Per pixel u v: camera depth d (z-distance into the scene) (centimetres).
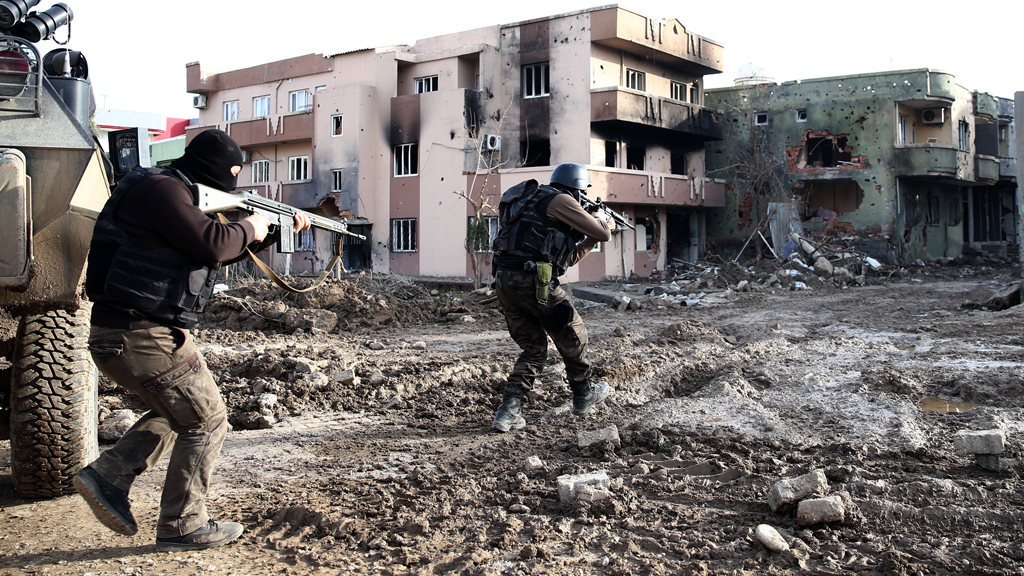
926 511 385
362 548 374
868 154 3080
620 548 364
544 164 2983
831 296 2067
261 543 381
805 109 3188
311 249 3291
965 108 3369
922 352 960
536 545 365
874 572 330
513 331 622
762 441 547
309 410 717
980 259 3347
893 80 3025
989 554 337
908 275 2809
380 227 3158
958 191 3634
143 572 344
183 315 342
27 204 406
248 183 3656
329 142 3198
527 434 601
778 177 3228
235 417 680
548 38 2864
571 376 617
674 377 800
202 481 368
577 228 566
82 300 443
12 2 433
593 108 2753
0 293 414
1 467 529
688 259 3309
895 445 527
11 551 369
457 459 535
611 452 528
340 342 1232
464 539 381
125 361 332
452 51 3011
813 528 378
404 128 3070
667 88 3172
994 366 820
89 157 427
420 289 1873
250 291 1491
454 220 2931
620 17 2717
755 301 1953
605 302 1848
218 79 3816
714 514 406
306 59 3428
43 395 428
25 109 421
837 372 801
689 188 3095
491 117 2969
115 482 348
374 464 530
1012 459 462
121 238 331
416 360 980
